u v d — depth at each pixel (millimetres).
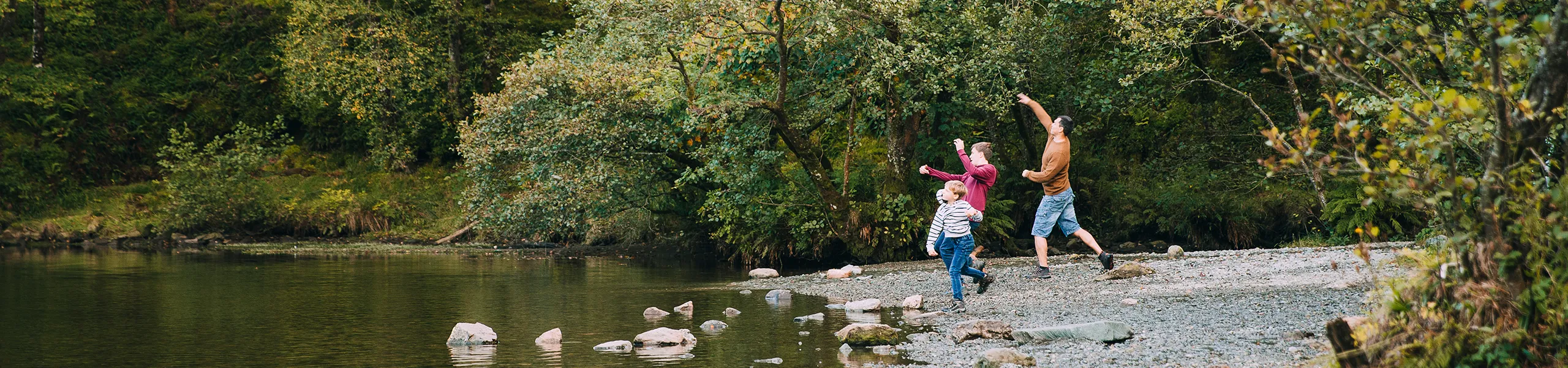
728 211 16828
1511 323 3975
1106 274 10719
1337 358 4336
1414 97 5508
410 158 29328
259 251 21922
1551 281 3873
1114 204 19531
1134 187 19219
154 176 31016
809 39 14070
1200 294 9148
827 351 7016
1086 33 17266
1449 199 4035
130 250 22859
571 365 6680
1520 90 3961
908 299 9531
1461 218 3963
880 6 13695
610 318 9266
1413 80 4066
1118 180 19703
